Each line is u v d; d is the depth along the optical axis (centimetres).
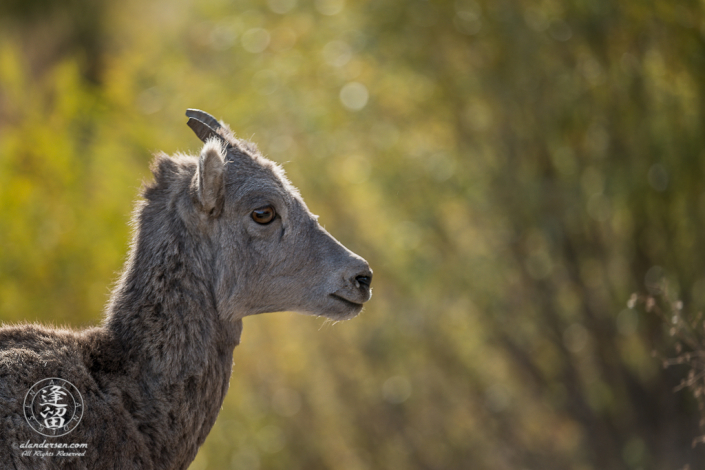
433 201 4097
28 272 3722
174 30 4825
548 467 4503
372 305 4238
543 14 3753
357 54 3897
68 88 4319
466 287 4056
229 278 1532
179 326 1481
